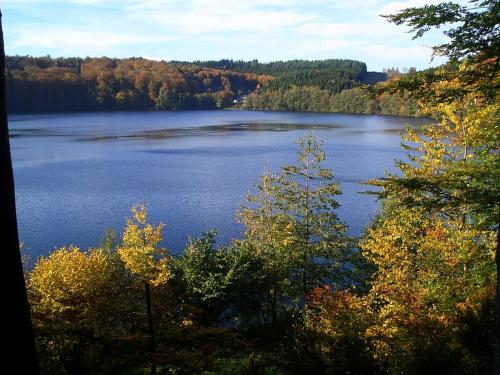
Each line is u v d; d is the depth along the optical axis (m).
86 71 189.12
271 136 103.31
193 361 8.96
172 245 32.75
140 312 10.21
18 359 4.81
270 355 9.40
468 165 8.81
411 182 7.78
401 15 6.22
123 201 44.91
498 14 5.69
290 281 19.09
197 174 58.94
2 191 4.67
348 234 34.09
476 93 6.61
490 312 8.41
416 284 11.91
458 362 7.71
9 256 4.74
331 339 8.03
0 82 4.59
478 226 7.37
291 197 19.25
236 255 19.06
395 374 7.99
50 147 84.12
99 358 8.77
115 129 119.81
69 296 10.40
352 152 75.69
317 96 194.88
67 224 37.56
